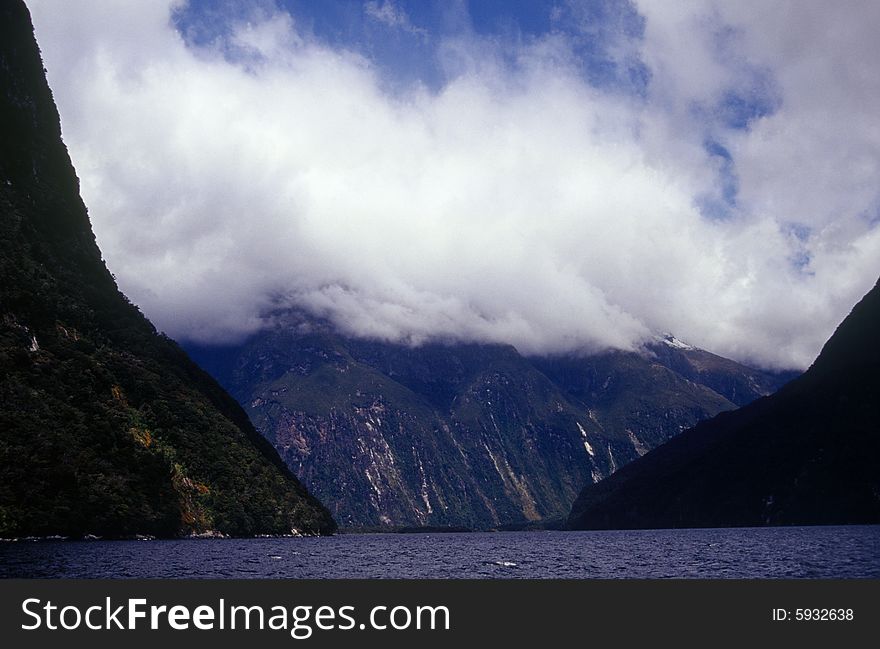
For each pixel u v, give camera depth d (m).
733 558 145.75
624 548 199.62
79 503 179.75
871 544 175.00
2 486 165.00
